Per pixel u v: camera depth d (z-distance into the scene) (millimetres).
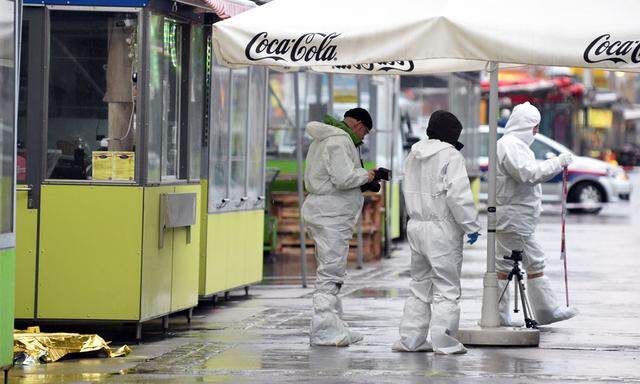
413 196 24953
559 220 70750
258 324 29641
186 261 29016
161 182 27109
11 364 21406
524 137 28234
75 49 26422
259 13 24562
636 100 128875
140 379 22266
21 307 26266
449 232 24672
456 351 24953
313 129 26250
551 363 24031
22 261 26297
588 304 33938
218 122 31719
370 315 31328
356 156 26344
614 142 105000
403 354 25094
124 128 26266
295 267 45125
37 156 26266
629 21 23125
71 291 26250
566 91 87500
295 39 24000
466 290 37219
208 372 22953
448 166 24453
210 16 30422
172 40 27953
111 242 26156
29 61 26344
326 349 25750
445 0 23906
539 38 23094
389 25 23578
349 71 30734
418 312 25312
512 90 86875
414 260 25172
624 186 77625
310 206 26344
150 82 26453
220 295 35906
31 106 26312
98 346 24656
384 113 53094
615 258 48188
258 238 35562
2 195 20953
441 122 24797
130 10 26156
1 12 20828
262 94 35531
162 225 27109
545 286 28891
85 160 26344
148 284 26531
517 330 26266
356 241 48969
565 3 23688
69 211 26219
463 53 23375
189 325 29453
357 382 21859
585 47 22938
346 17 24094
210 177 31281
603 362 24188
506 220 28438
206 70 30688
